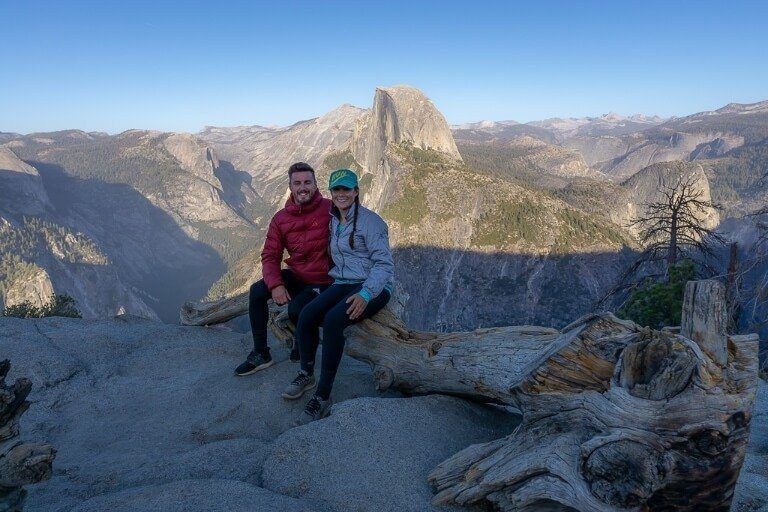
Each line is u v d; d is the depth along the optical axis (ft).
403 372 13.88
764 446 12.96
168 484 9.86
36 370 17.15
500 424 12.88
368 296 12.98
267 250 14.78
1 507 7.11
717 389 7.77
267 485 10.20
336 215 13.76
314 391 14.67
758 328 36.96
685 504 7.90
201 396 15.19
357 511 9.32
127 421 14.30
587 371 9.06
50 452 7.06
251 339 19.92
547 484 8.45
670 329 9.24
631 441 7.97
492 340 12.73
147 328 22.49
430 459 10.86
